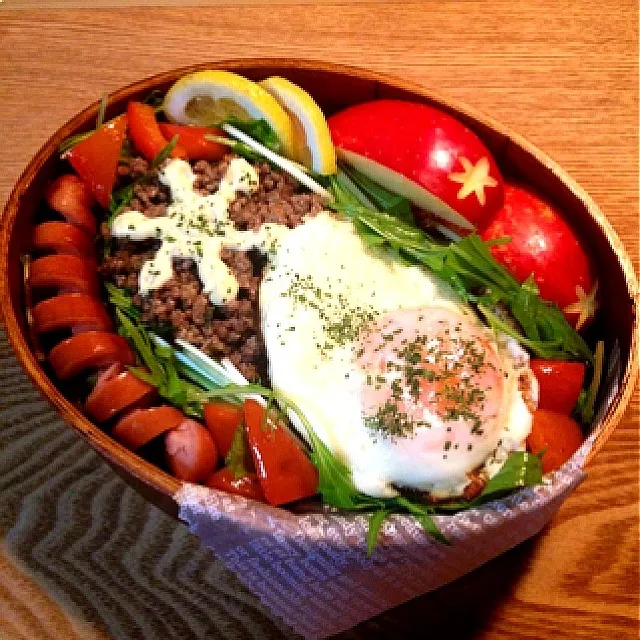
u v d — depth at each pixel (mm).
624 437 339
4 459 332
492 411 294
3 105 382
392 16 405
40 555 319
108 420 305
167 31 399
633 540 328
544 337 327
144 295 312
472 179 326
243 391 303
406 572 296
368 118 335
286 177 337
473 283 326
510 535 296
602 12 408
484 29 405
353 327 314
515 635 317
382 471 294
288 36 400
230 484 298
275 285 318
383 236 325
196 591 317
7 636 309
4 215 314
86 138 323
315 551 286
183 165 328
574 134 389
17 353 300
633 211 376
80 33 397
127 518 325
